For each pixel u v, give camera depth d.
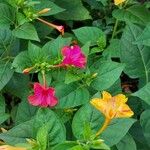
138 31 0.37
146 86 0.31
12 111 0.37
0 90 0.35
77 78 0.31
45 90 0.30
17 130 0.29
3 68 0.35
